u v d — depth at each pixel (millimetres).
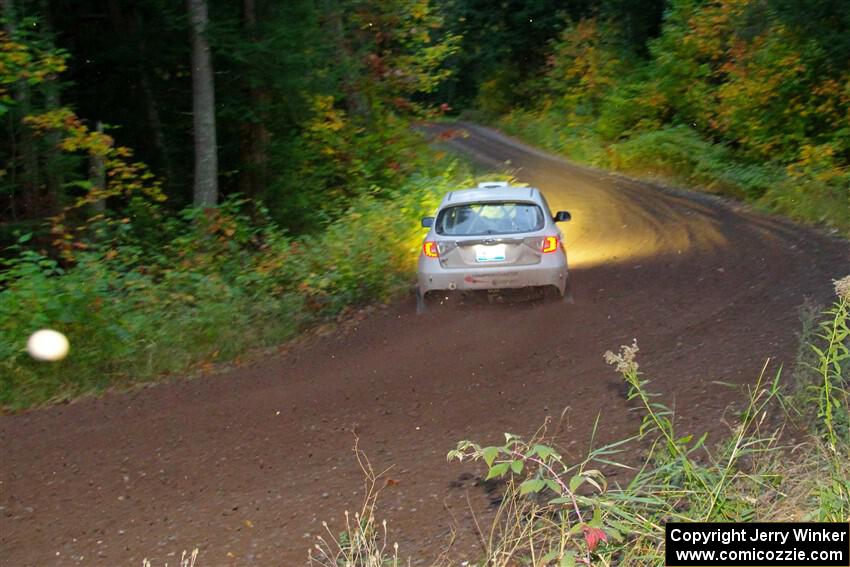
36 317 10977
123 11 21984
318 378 9805
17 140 17438
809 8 23812
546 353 9695
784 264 13680
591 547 4000
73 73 21875
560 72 54438
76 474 7531
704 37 33812
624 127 40312
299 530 5875
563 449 6742
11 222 17219
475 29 66062
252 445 7801
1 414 9859
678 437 6484
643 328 10258
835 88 24078
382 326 11961
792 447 5723
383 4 25406
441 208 12125
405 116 27703
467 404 8297
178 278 13891
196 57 19312
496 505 5848
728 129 29312
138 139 22953
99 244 15359
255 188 22172
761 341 8844
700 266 14297
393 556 5289
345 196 23703
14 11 15602
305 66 21391
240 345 11656
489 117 67062
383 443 7480
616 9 49094
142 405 9562
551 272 11562
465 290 11695
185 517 6344
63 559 5867
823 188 20984
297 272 14812
